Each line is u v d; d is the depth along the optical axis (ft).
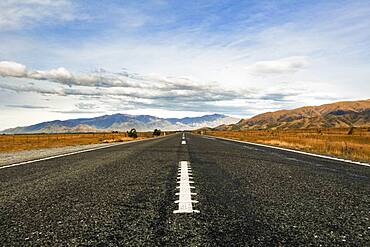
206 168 30.25
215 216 13.05
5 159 43.57
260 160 38.68
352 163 36.27
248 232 10.96
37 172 27.94
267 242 9.95
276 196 17.30
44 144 121.49
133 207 14.66
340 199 16.66
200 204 15.26
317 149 64.90
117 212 13.75
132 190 19.01
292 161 37.86
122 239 10.22
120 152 53.21
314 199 16.60
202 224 11.89
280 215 13.30
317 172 27.89
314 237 10.48
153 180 22.84
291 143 83.15
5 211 14.07
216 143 89.45
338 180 23.31
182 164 33.27
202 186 20.34
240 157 42.78
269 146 73.77
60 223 12.12
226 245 9.64
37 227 11.62
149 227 11.53
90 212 13.78
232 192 18.37
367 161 39.47
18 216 13.20
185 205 14.93
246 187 20.08
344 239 10.30
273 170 28.96
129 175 25.43
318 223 12.14
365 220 12.62
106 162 36.19
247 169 29.58
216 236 10.50
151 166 31.91
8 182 22.50
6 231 11.16
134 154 48.32
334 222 12.30
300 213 13.66
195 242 9.89
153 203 15.49
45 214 13.48
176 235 10.60
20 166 33.24
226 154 48.11
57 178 24.09
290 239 10.25
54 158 42.65
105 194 17.81
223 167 31.17
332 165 34.01
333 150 61.52
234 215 13.24
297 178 24.07
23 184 21.52
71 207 14.74
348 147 64.80
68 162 36.73
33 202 15.88
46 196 17.34
